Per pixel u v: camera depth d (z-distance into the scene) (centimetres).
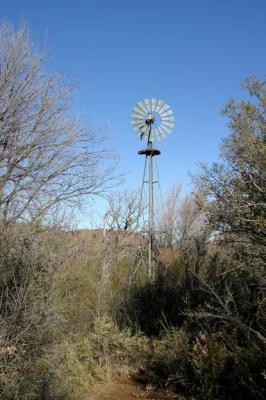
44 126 1065
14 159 1011
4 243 741
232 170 718
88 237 1238
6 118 1031
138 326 1191
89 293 1125
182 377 875
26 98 1053
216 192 725
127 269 1382
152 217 1566
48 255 793
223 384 776
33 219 873
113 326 1110
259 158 674
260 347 725
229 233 739
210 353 811
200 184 739
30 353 711
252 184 694
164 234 1677
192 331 991
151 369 992
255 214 692
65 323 830
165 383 898
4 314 710
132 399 841
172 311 1198
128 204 1477
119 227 1440
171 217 1662
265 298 715
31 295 724
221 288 948
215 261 1086
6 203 912
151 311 1242
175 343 962
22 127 1044
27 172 1012
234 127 714
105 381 931
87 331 1068
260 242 701
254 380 701
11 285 732
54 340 762
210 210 726
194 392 838
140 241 1538
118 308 1223
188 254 1305
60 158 1075
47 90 1082
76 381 840
